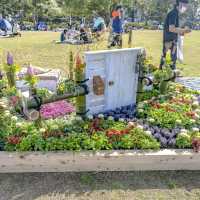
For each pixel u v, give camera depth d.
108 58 4.85
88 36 17.11
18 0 50.28
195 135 4.30
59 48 15.02
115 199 3.32
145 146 3.96
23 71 6.67
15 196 3.33
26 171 3.75
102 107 5.13
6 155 3.69
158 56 12.67
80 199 3.31
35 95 4.32
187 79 8.34
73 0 41.34
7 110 4.86
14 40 20.42
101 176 3.71
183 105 5.50
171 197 3.39
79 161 3.74
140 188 3.52
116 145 3.96
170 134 4.33
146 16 64.88
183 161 3.89
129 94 5.47
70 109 5.27
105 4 38.44
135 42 19.34
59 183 3.56
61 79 6.93
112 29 13.54
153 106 5.39
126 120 4.82
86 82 4.72
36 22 48.38
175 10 7.65
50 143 3.87
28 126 4.23
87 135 4.15
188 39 23.36
